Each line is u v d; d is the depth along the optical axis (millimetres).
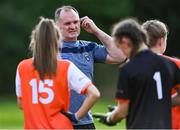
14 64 80562
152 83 12828
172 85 13148
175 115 14875
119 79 12859
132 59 12922
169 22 78812
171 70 13094
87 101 13438
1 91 79875
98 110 47875
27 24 81312
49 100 13359
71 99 15312
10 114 51844
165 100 12938
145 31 13484
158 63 12961
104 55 16094
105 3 84688
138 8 81688
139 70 12805
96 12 85125
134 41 12836
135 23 12938
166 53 77500
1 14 81250
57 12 15945
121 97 12805
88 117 15492
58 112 13414
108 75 76000
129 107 12906
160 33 14141
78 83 13422
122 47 12930
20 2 82438
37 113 13359
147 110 12781
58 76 13375
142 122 12742
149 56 12953
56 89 13375
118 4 84312
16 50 80812
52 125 13289
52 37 13383
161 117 12836
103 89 75188
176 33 78375
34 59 13461
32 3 82625
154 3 80062
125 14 83875
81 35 78375
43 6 82812
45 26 13430
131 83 12805
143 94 12797
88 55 15945
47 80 13383
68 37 15750
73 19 15719
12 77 80438
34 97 13430
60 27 15773
